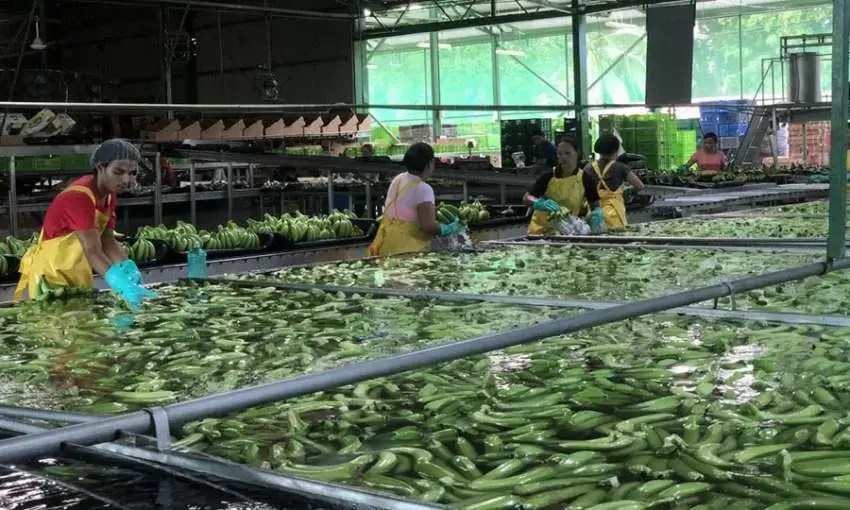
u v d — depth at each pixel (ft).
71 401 8.38
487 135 75.15
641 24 71.26
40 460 5.95
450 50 77.71
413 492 5.89
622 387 8.24
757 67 68.64
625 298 12.86
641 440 6.73
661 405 7.66
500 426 7.28
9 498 5.22
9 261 17.15
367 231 23.26
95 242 14.15
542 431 7.07
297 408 7.82
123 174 14.38
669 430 7.06
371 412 7.70
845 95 12.12
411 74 78.74
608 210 24.79
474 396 8.08
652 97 41.65
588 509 5.53
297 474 6.22
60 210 14.32
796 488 5.77
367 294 13.85
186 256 18.97
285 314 12.39
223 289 14.73
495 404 7.81
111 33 82.02
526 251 18.75
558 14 63.87
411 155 19.86
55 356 10.22
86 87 54.70
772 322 10.91
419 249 19.79
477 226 24.07
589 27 73.26
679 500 5.64
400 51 78.13
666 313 11.55
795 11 66.08
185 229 20.95
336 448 6.86
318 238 22.20
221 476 5.74
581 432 7.04
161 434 6.30
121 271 13.76
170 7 61.57
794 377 8.38
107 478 5.64
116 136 40.37
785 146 61.16
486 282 14.89
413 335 10.82
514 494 5.87
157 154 35.76
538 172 41.65
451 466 6.40
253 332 11.23
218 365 9.61
